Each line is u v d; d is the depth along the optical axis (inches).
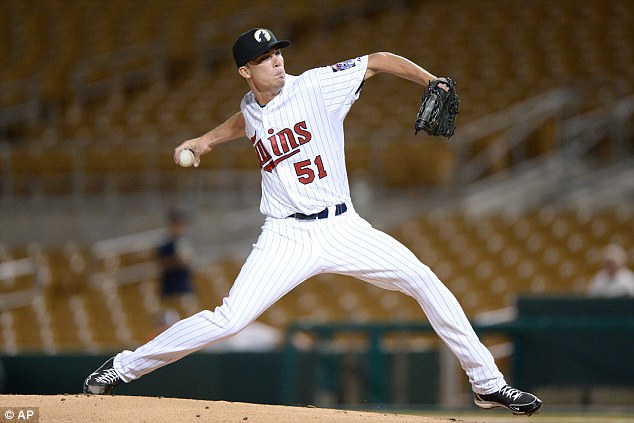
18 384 1331.2
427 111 610.9
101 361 1330.0
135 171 2091.5
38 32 2628.0
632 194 1948.8
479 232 1802.4
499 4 2598.4
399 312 1574.8
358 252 618.2
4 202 2090.3
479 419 1024.2
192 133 2182.6
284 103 615.2
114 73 2476.6
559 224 1791.3
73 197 2089.1
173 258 1488.7
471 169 2052.2
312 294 1660.9
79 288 1827.0
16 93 2407.7
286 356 1280.8
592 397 1254.9
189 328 623.5
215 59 2568.9
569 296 1285.7
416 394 1305.4
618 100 2114.9
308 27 2647.6
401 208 1969.7
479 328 1298.0
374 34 2546.8
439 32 2501.2
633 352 1244.5
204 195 2054.6
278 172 617.9
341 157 623.5
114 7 2701.8
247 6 2674.7
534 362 1283.2
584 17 2482.8
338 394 1284.4
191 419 582.9
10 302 1814.7
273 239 620.1
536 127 2066.9
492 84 2250.2
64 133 2297.0
